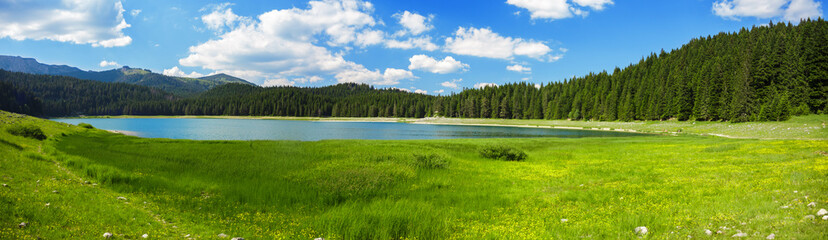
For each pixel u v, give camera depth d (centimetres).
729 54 12462
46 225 809
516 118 18400
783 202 945
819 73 7950
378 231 947
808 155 1889
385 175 1778
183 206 1227
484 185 1689
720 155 2392
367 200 1377
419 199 1375
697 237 773
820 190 1008
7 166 1444
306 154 2875
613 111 13712
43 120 6306
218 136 7512
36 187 1193
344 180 1612
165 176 1845
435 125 16138
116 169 1886
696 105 10375
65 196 1121
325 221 1042
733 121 8538
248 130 9938
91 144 3512
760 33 14138
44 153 2403
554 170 2142
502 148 2927
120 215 985
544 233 916
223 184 1662
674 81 12344
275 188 1545
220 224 1020
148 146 3444
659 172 1816
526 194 1462
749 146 2786
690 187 1341
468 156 3005
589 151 3400
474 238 909
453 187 1648
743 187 1220
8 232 716
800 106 7625
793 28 13112
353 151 3158
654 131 9050
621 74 16775
